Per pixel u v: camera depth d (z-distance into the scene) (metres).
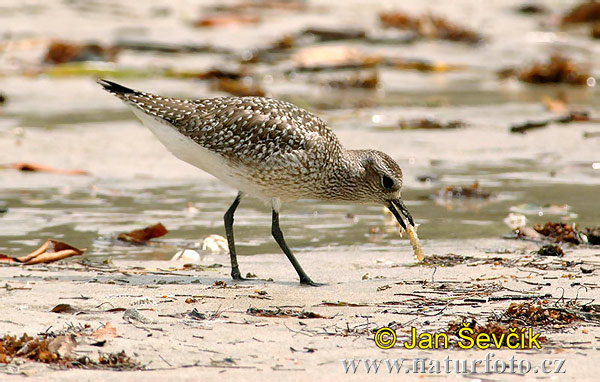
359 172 11.89
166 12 38.12
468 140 20.16
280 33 34.72
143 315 8.98
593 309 9.30
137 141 19.88
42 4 37.75
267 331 8.61
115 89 11.59
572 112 22.30
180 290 10.23
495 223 13.94
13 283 10.35
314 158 11.50
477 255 12.05
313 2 41.19
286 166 11.40
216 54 31.38
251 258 12.14
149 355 7.88
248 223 14.09
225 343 8.23
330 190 11.91
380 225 14.00
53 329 8.45
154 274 11.14
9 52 30.39
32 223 13.74
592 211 14.55
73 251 12.08
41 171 17.19
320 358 7.90
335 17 38.25
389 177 11.84
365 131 21.03
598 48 33.41
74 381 7.28
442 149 19.31
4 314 8.92
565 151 19.12
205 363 7.74
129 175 17.11
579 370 7.64
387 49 33.03
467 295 9.97
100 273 11.06
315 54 30.64
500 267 11.29
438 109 23.88
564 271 11.02
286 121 11.39
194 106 11.55
